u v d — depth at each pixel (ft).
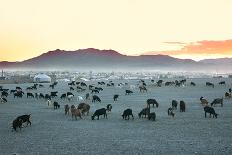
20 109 162.20
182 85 309.01
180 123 114.11
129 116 132.05
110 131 101.35
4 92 232.53
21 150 79.66
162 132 98.84
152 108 156.56
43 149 80.33
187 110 147.95
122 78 529.04
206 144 82.99
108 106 144.66
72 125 113.19
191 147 80.07
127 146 81.87
